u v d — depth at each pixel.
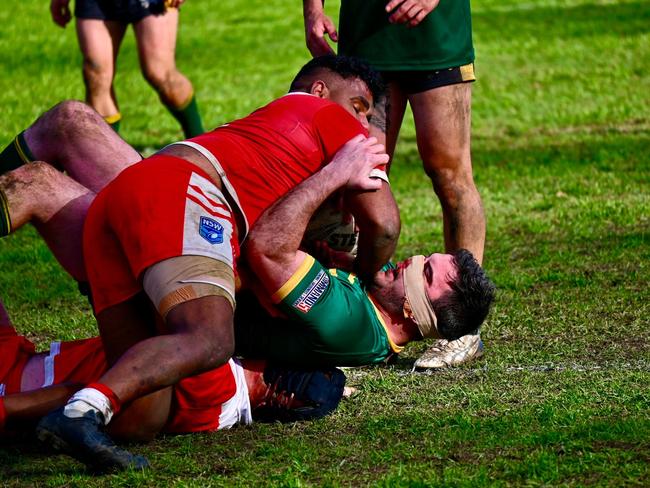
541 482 12.15
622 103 47.66
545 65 57.56
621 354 18.03
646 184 32.72
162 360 12.64
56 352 14.87
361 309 15.26
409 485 12.10
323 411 15.11
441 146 19.31
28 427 13.95
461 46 19.31
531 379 16.77
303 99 15.77
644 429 13.72
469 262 16.05
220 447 14.03
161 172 14.05
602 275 23.12
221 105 49.03
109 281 14.21
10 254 26.59
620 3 80.06
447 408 15.46
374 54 19.28
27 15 73.69
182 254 13.41
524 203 30.98
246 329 15.25
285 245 14.43
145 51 35.28
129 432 13.97
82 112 17.03
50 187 15.37
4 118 45.66
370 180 14.95
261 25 74.44
